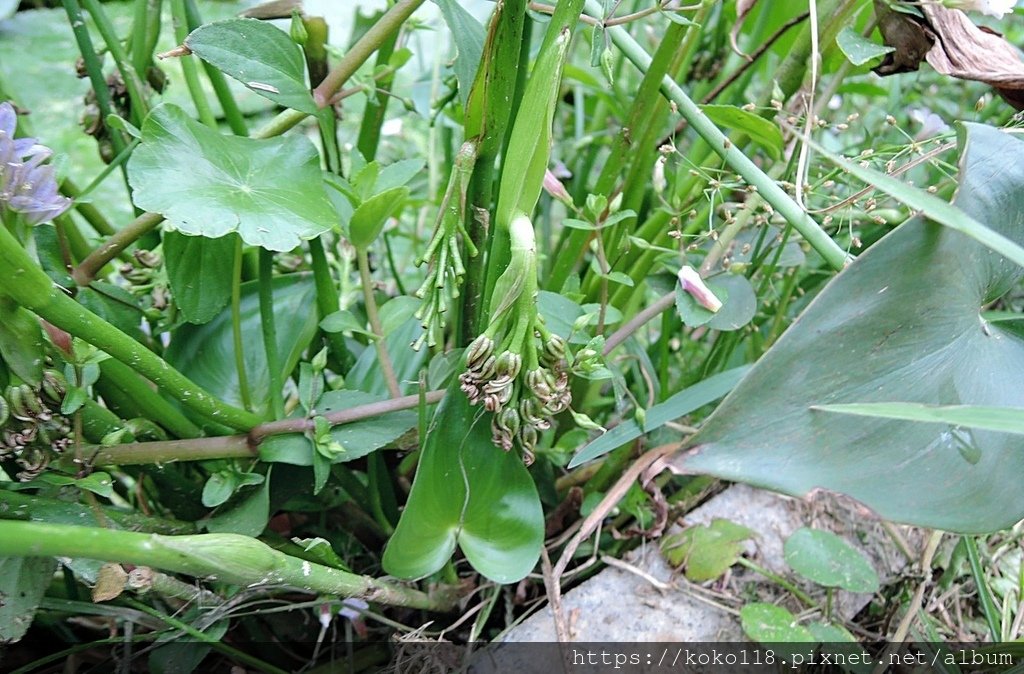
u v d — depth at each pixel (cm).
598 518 41
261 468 39
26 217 32
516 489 38
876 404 32
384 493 44
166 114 35
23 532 29
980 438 34
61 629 41
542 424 34
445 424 36
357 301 46
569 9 31
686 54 44
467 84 37
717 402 49
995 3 38
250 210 35
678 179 42
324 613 40
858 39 39
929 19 39
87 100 43
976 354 35
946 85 62
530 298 32
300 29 39
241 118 46
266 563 33
